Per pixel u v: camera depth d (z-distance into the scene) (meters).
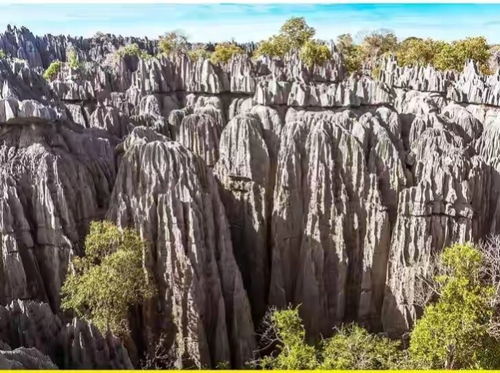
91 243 36.53
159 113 70.06
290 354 33.03
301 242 45.09
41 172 38.81
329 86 62.09
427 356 32.50
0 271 37.06
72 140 43.81
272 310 41.44
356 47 141.12
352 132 47.91
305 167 45.16
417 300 41.50
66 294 38.41
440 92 73.06
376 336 37.03
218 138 52.16
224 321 38.28
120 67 94.06
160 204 36.94
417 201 42.03
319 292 43.50
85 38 189.75
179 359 37.03
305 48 99.00
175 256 36.84
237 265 44.41
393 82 81.06
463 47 102.25
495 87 63.97
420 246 42.31
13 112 40.16
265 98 60.69
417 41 119.81
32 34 171.88
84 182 40.97
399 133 55.25
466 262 35.34
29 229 38.12
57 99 53.56
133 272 34.50
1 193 37.97
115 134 56.69
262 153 46.50
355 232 44.66
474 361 32.44
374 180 44.41
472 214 42.78
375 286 44.75
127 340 35.31
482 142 56.00
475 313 32.69
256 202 46.59
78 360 27.97
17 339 28.27
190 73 79.88
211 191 40.69
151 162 38.19
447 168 42.75
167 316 37.34
